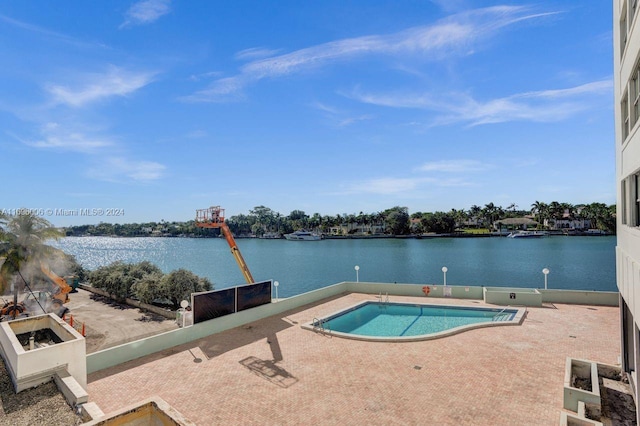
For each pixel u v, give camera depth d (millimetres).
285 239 191750
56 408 9406
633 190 10781
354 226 185625
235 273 77188
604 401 11617
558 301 24641
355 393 12492
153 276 38594
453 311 24750
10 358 11016
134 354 15891
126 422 7359
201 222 32531
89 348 25531
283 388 12977
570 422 9680
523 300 24125
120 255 142000
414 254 103625
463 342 17234
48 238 35094
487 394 12164
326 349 16812
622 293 11781
